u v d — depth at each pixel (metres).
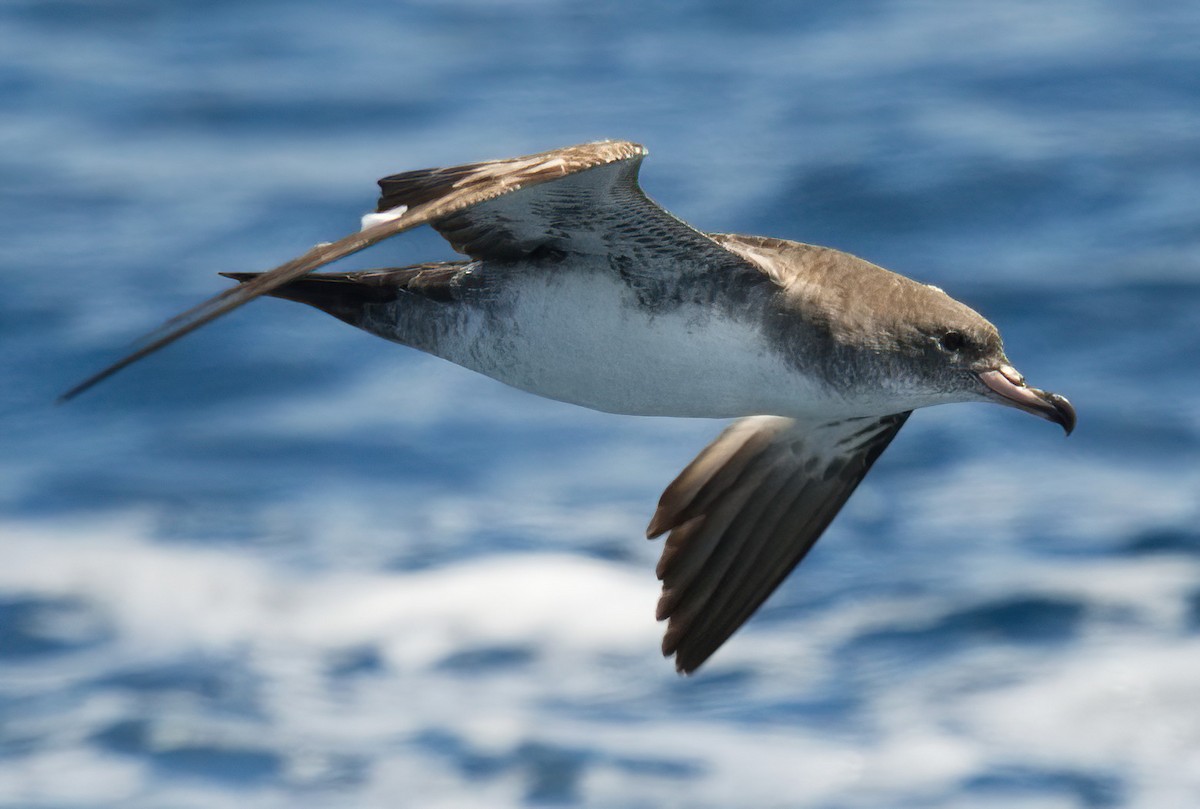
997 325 23.17
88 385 7.23
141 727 16.31
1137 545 18.25
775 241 9.70
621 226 8.86
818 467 10.31
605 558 18.48
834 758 15.55
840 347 9.30
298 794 15.48
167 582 18.34
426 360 22.69
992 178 27.17
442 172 8.53
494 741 15.97
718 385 9.34
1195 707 15.84
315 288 9.52
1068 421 9.34
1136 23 33.97
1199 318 22.86
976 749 15.55
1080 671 16.38
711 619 10.44
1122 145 28.31
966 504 19.23
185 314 7.49
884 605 17.64
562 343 9.25
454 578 18.25
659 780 15.33
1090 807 14.70
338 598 18.08
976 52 32.75
